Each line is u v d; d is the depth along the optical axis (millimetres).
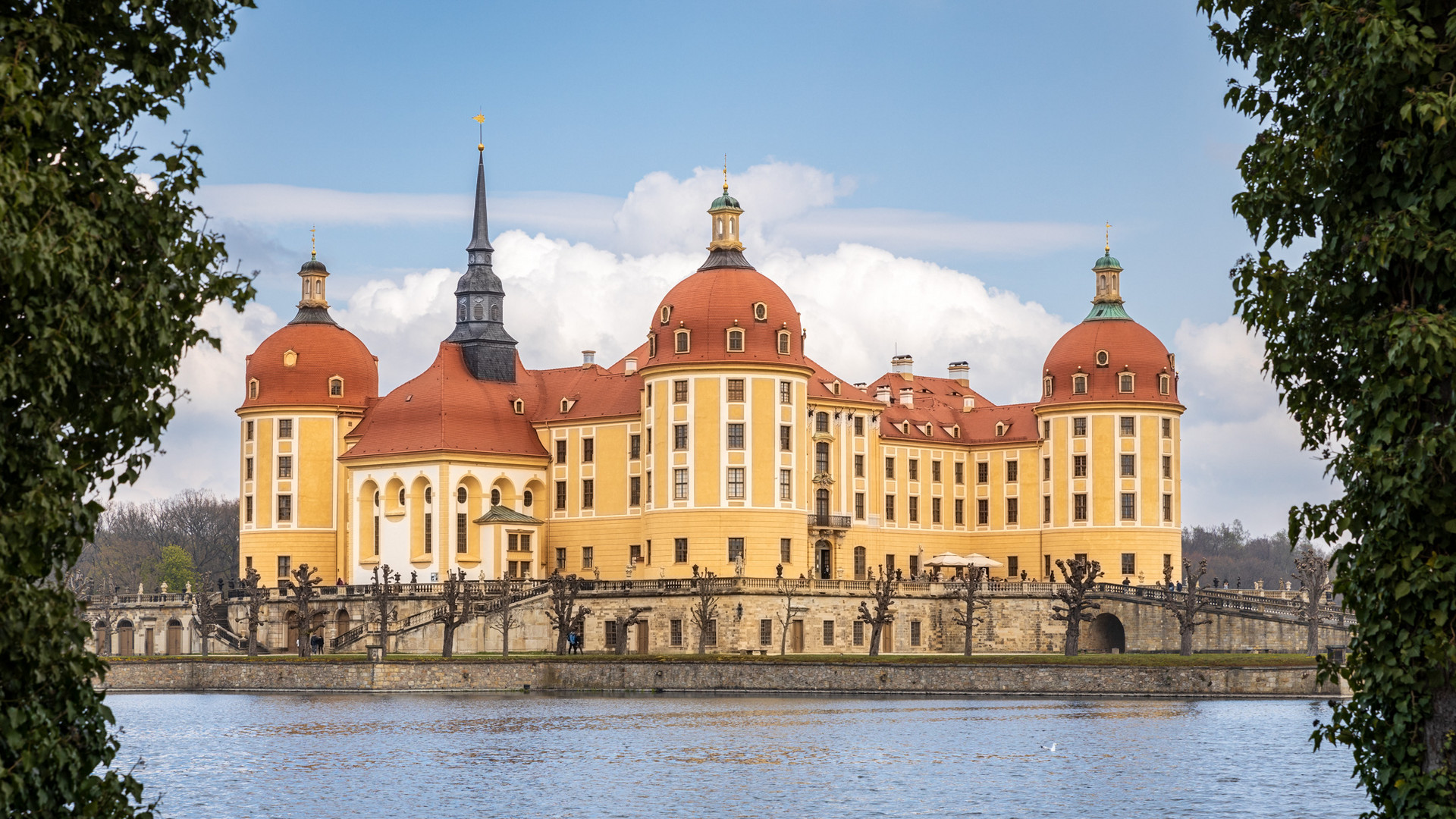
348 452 159375
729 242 148125
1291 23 33969
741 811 64375
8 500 28562
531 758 80438
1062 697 113812
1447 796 31031
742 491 141625
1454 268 30656
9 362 27672
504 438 157000
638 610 134250
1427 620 31328
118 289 29922
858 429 158000
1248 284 34625
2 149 27422
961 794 68000
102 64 30000
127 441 30469
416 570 152750
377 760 80125
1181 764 76375
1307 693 111438
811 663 117688
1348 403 33562
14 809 28469
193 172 31484
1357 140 32375
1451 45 30766
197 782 73188
